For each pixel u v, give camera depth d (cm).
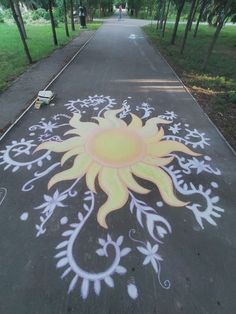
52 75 873
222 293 257
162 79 873
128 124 560
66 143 482
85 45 1408
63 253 290
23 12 2691
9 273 270
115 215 338
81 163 428
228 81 880
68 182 389
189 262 285
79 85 790
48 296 251
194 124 576
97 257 288
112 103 667
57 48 1305
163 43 1581
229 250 299
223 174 420
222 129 565
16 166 421
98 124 555
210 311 243
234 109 665
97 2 3200
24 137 501
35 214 337
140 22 3142
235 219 339
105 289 258
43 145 475
